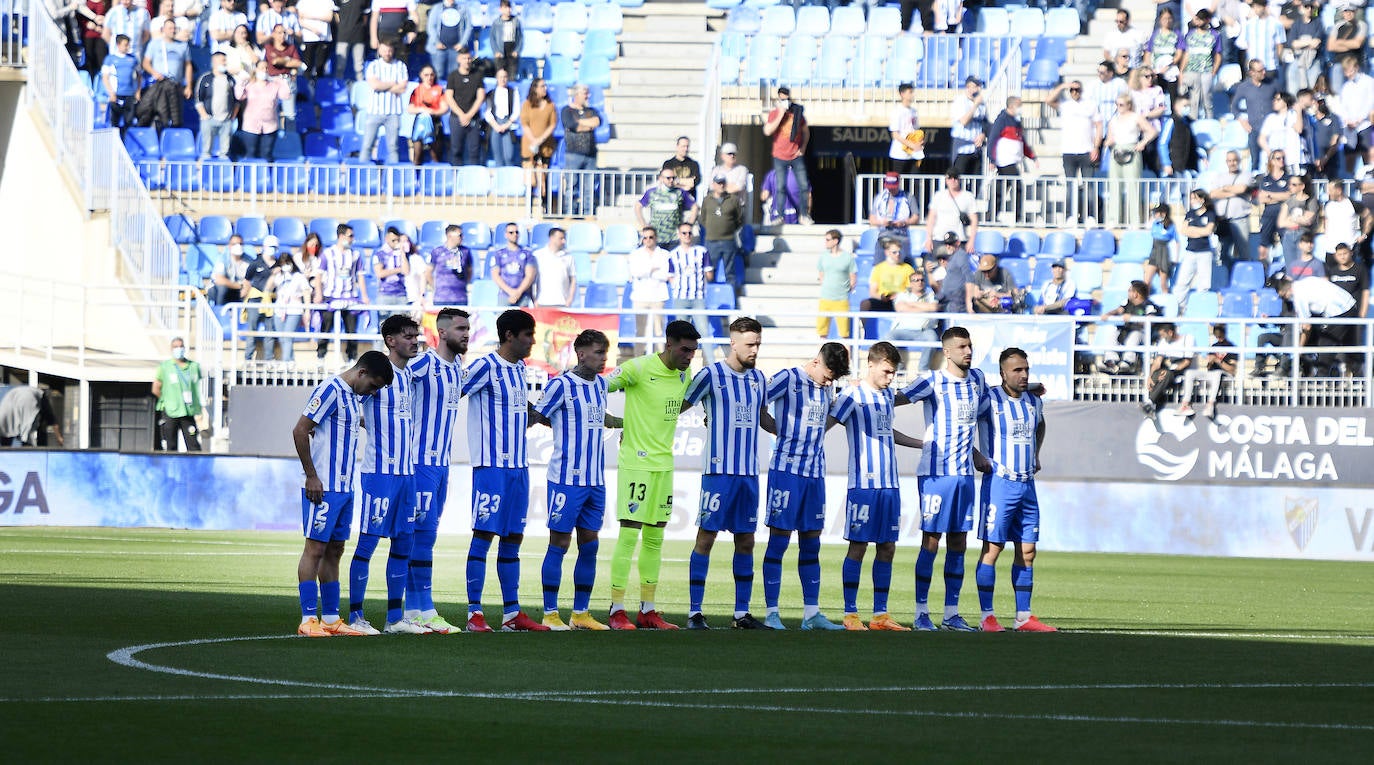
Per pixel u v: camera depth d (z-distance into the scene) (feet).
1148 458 196.54
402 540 100.42
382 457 99.04
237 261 227.81
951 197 236.02
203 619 103.24
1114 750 62.03
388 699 71.82
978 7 288.30
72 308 237.25
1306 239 230.07
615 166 267.18
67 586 123.75
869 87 271.28
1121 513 196.34
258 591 123.44
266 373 204.44
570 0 288.92
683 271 215.72
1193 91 262.67
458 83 256.93
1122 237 241.14
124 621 100.83
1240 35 268.41
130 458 199.93
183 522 199.52
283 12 267.59
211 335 214.90
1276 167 236.22
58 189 243.81
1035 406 110.63
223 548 168.04
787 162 249.75
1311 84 260.83
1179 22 272.31
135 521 199.62
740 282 237.25
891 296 218.18
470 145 257.55
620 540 106.32
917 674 83.05
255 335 206.49
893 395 110.83
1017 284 224.74
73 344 234.99
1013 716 69.97
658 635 100.83
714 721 67.51
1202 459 195.72
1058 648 96.12
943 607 128.47
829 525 201.05
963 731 65.98
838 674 82.53
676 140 270.46
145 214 234.38
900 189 243.60
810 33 279.69
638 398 106.22
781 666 85.40
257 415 201.67
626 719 67.62
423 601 101.50
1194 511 195.11
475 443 102.53
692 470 200.13
